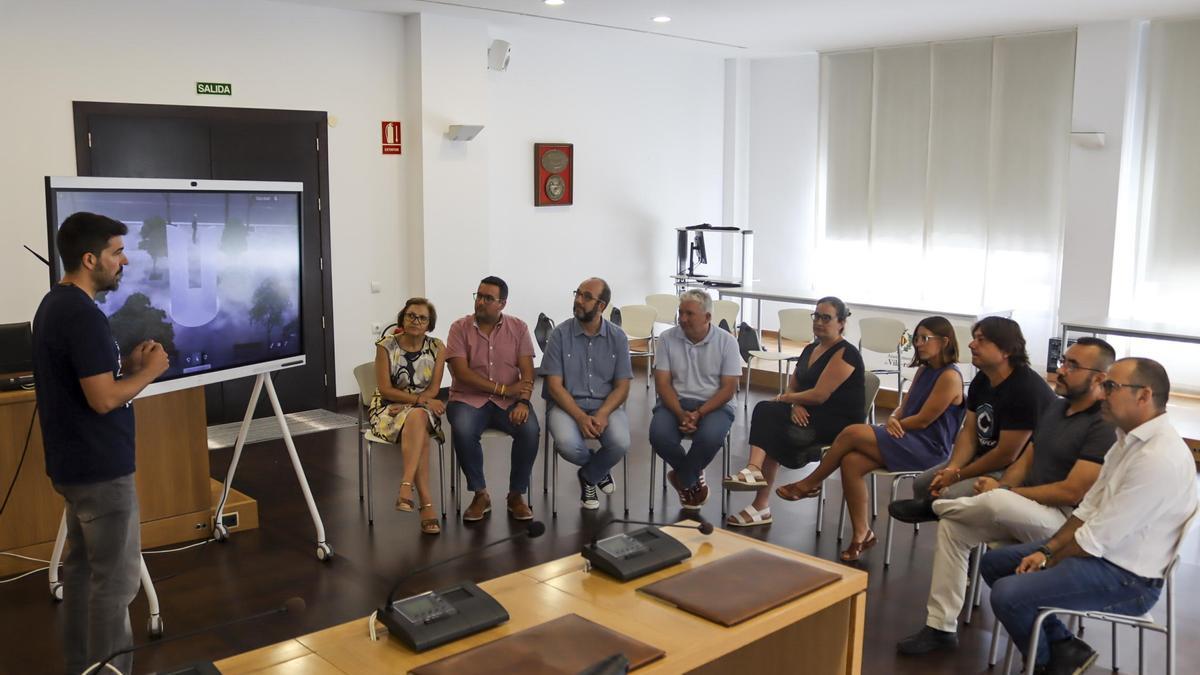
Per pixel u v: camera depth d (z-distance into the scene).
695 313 4.88
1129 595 2.99
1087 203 7.95
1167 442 2.95
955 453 4.07
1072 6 7.07
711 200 10.32
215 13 6.59
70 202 3.48
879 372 7.40
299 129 7.05
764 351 7.51
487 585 2.47
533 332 8.86
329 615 3.82
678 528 2.88
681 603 2.33
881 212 9.44
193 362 3.92
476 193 7.89
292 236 4.31
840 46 9.17
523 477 4.94
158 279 3.75
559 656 2.05
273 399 4.29
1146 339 8.09
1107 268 7.91
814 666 2.61
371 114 7.41
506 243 8.57
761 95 10.32
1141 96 7.85
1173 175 7.78
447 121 7.63
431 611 2.22
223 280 4.01
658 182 9.74
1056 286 8.42
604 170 9.23
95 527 3.04
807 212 10.15
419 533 4.74
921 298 9.27
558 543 4.60
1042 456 3.54
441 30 7.50
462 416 4.86
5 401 4.05
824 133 9.74
